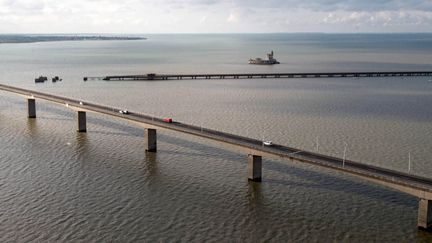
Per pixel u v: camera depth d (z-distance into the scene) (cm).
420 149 11256
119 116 12144
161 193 8331
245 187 8638
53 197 8119
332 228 6988
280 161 10106
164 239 6638
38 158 10444
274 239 6650
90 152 10969
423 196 6831
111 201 7950
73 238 6650
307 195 8250
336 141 11994
